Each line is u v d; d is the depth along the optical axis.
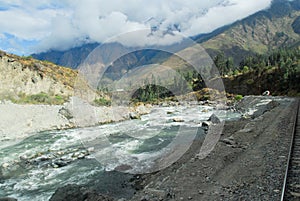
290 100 32.69
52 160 9.68
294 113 17.81
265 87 55.44
